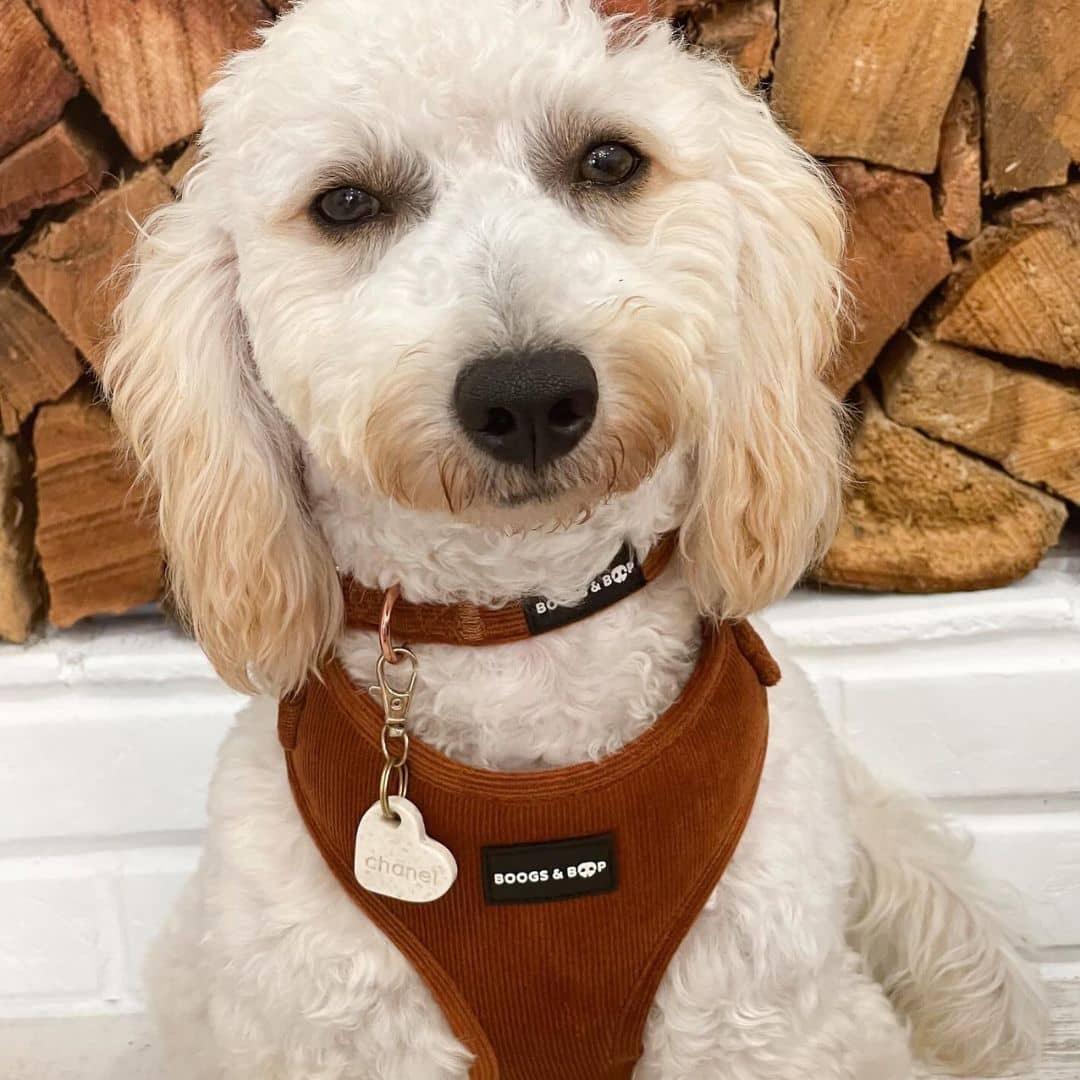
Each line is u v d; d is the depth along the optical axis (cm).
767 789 40
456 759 38
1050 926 60
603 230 36
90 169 51
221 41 49
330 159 35
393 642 38
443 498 33
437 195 35
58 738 58
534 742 38
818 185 42
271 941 39
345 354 34
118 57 50
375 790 37
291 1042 39
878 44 50
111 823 59
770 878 39
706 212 37
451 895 36
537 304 31
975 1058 54
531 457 32
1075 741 58
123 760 58
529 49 34
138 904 59
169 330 40
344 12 35
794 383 40
